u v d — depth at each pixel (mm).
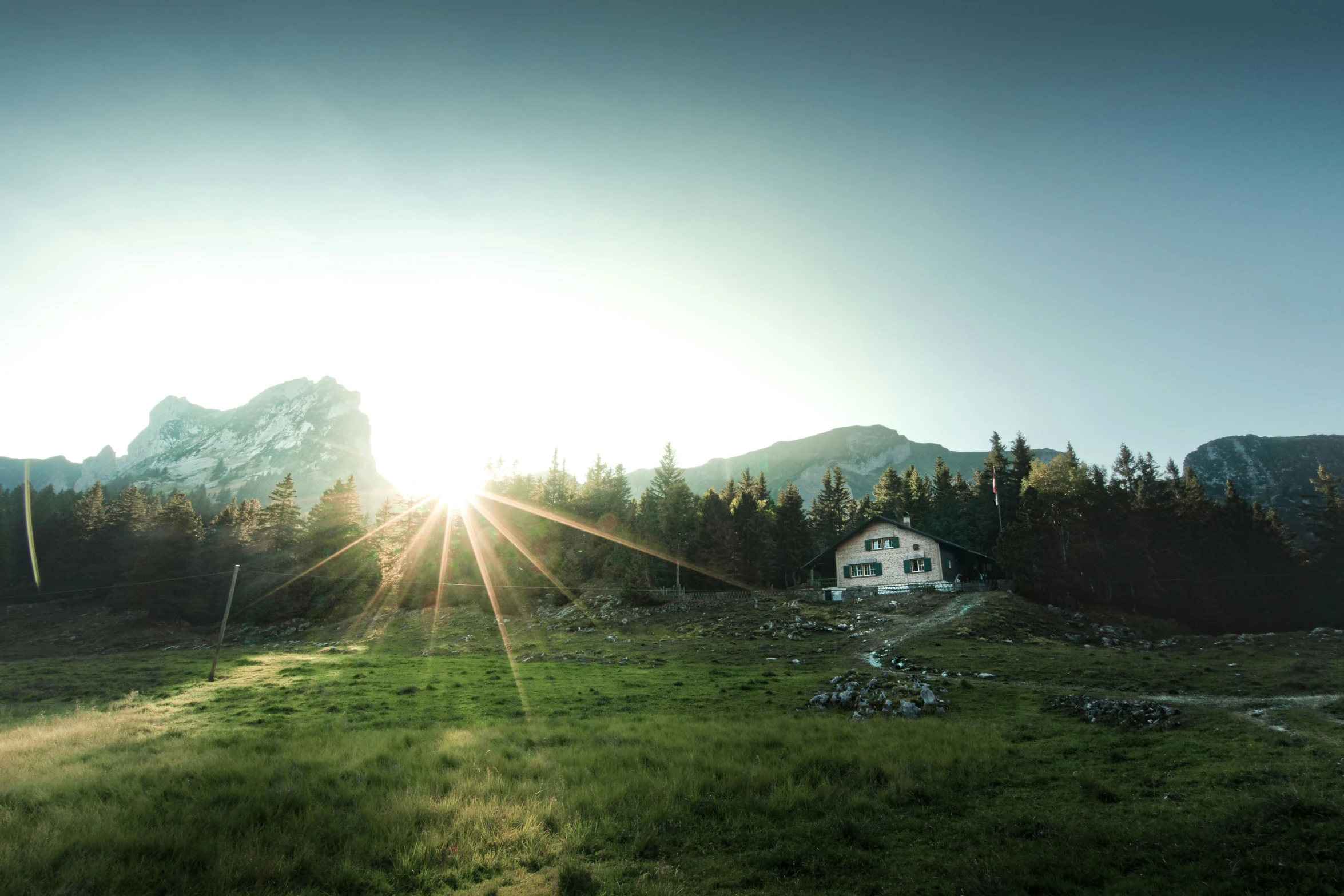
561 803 14836
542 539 90250
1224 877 10547
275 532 99125
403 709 29016
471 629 67938
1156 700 27047
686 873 11547
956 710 26906
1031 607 61375
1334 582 67562
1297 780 15062
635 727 24016
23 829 12125
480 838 12898
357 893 10680
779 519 98375
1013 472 98438
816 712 27062
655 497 103688
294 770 17344
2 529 99562
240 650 64438
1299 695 26203
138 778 16359
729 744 20531
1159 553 69812
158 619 82750
